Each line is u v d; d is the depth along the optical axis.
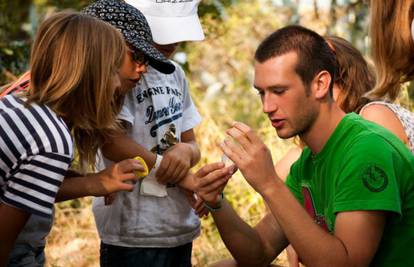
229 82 6.93
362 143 2.54
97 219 3.25
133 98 3.15
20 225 2.47
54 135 2.46
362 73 3.29
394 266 2.61
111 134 2.94
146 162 3.06
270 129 5.70
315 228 2.50
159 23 3.31
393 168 2.51
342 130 2.64
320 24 6.97
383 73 3.03
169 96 3.28
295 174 2.92
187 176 3.13
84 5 6.49
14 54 6.13
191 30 3.36
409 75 3.02
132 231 3.13
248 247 3.01
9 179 2.45
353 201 2.48
